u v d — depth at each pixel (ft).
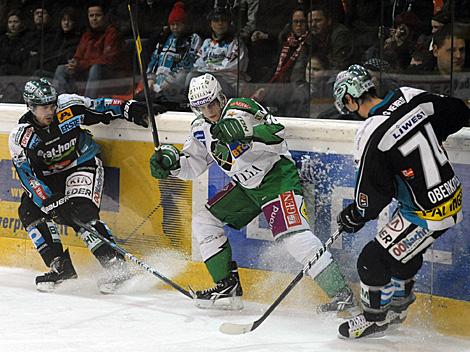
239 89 48.11
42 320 40.16
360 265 36.06
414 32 43.80
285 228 39.01
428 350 36.14
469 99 42.83
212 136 40.06
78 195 44.80
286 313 41.34
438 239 38.11
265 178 39.60
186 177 41.73
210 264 41.19
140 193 45.96
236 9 47.57
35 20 53.31
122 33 51.49
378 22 44.73
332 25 45.57
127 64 51.55
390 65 44.52
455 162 37.47
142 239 46.19
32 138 44.11
